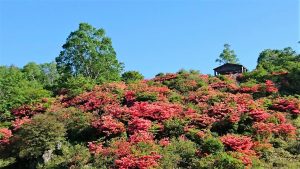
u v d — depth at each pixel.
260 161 26.97
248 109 33.56
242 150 27.59
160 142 30.67
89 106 40.59
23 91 49.34
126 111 35.47
